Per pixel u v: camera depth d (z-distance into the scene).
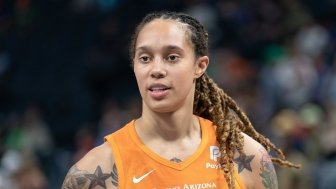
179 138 7.19
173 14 7.11
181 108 7.14
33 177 16.84
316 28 24.59
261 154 7.45
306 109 19.30
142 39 6.98
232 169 7.14
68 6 27.02
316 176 16.02
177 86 6.96
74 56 25.98
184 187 6.94
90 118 24.86
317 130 17.05
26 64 25.95
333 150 16.36
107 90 25.45
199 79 7.50
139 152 7.07
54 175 20.58
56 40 26.33
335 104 19.47
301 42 24.02
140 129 7.21
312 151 16.55
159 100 6.96
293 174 15.20
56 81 25.58
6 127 22.02
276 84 22.25
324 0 26.38
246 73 23.50
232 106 7.68
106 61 25.38
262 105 21.64
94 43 25.98
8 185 17.05
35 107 22.84
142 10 26.22
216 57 23.52
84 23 26.48
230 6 25.75
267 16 25.64
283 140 16.42
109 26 25.88
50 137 22.77
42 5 27.11
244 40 25.06
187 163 7.05
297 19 24.94
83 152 20.52
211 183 7.02
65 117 24.97
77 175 7.05
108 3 26.64
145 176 6.96
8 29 26.80
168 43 6.91
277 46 24.80
